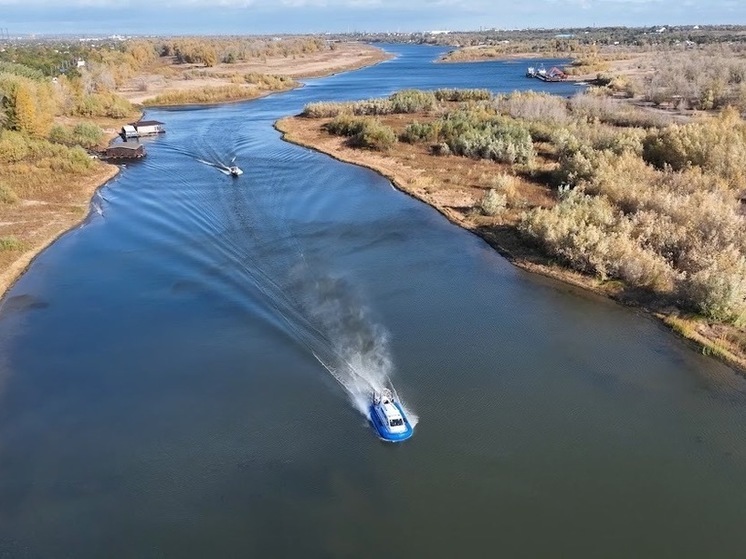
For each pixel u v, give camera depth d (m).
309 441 28.17
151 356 34.84
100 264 48.16
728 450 27.53
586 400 30.80
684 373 32.97
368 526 23.77
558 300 41.06
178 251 49.84
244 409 30.23
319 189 66.56
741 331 36.03
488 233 52.59
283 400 30.81
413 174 71.31
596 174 59.31
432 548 22.72
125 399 31.23
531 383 32.12
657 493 25.20
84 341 36.69
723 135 64.06
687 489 25.41
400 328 37.31
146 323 38.53
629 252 42.88
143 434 28.78
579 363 33.88
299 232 53.03
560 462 26.80
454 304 40.41
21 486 26.00
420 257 48.00
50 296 42.84
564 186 62.28
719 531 23.42
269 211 58.66
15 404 31.14
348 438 28.33
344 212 58.97
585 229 46.00
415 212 59.09
